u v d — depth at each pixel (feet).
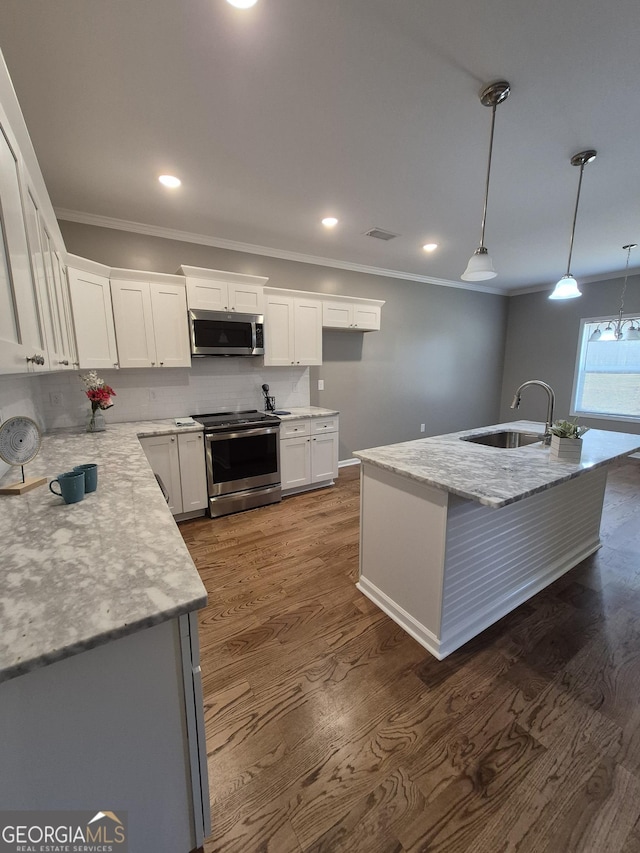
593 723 4.59
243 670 5.42
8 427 4.80
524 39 4.56
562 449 6.43
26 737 2.34
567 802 3.74
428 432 18.56
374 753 4.25
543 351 19.65
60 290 6.66
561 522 7.74
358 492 12.88
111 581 2.86
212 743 4.36
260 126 6.15
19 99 5.37
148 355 9.89
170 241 10.84
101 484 5.20
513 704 4.86
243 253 12.15
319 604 6.91
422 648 5.85
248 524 10.30
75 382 10.00
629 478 14.46
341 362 15.19
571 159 7.24
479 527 5.93
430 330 17.79
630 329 14.19
